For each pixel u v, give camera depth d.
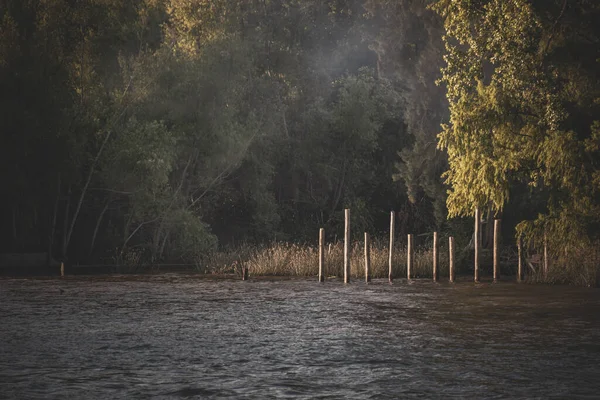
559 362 39.34
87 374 37.09
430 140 114.88
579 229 76.69
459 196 80.56
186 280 89.44
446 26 75.69
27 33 109.19
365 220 135.88
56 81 106.25
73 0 109.12
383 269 91.81
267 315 58.09
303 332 49.66
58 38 107.38
